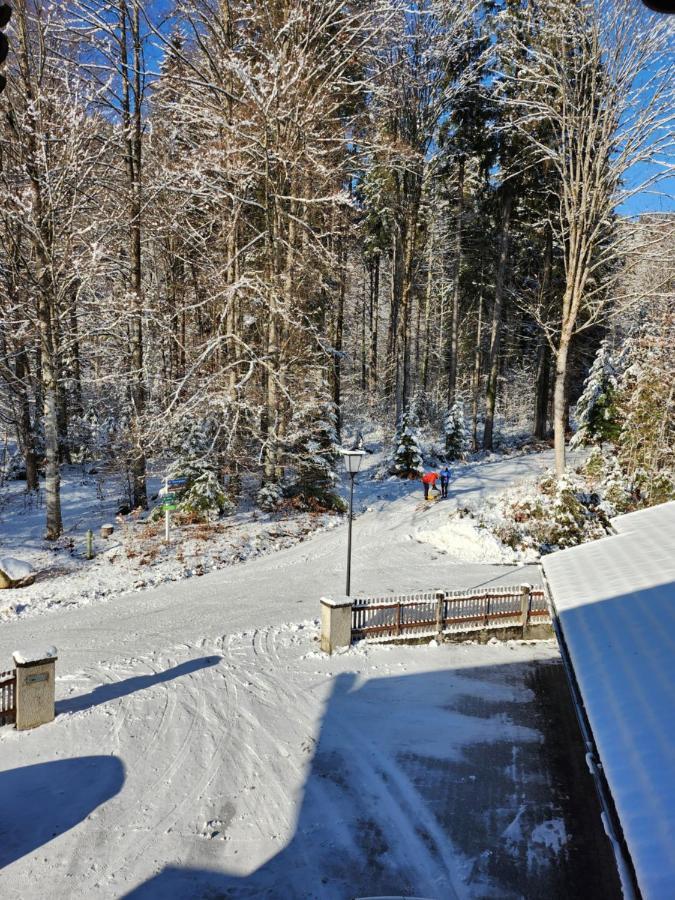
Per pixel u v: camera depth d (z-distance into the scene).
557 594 9.64
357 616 12.86
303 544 20.53
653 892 3.51
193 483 22.20
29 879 6.41
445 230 40.41
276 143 21.36
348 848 7.07
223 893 6.34
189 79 20.05
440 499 24.95
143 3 21.12
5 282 19.28
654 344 24.34
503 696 11.05
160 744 8.98
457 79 31.38
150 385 27.23
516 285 38.19
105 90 20.53
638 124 20.02
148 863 6.71
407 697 10.86
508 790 8.27
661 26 18.53
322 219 26.36
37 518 21.78
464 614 13.60
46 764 8.38
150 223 24.20
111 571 17.12
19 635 12.98
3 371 22.53
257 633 13.29
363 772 8.56
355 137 27.09
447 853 7.03
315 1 21.44
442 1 29.05
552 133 26.20
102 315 21.62
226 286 22.78
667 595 8.14
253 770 8.48
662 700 5.62
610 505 21.72
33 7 18.78
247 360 22.64
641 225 21.19
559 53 21.78
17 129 18.34
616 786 4.68
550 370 42.53
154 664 11.62
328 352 26.62
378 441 38.50
